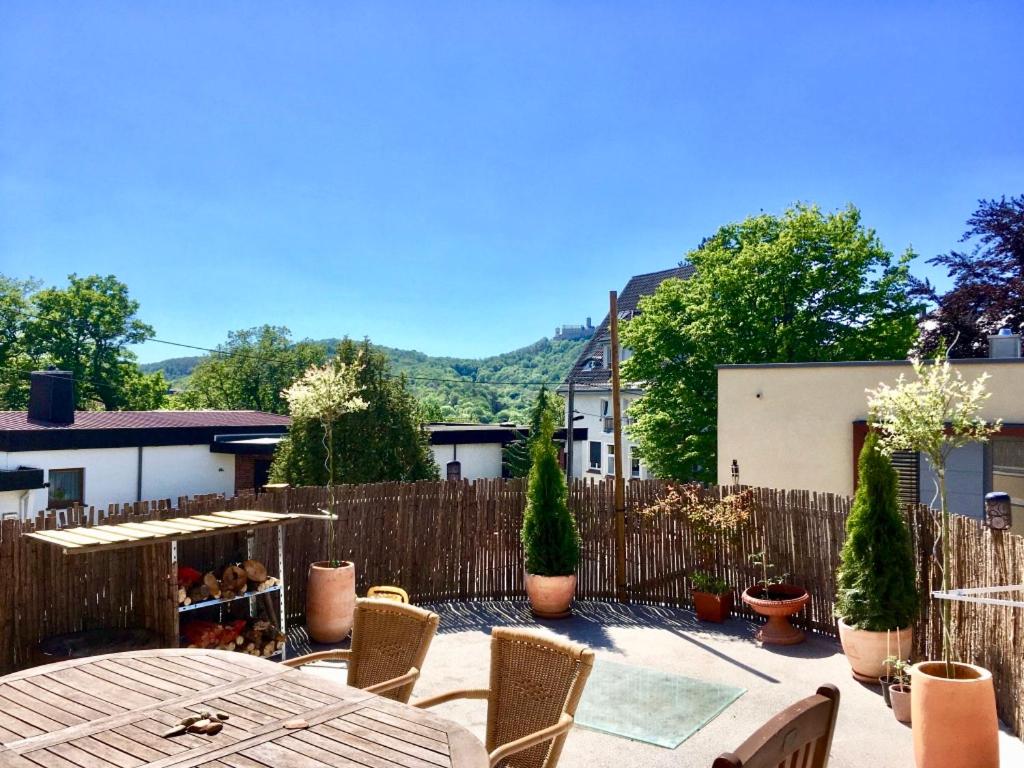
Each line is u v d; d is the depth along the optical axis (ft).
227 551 27.40
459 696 13.23
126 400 137.80
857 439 38.68
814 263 63.87
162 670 12.72
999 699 20.02
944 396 18.81
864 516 23.81
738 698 22.94
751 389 42.29
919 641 24.80
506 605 35.06
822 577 29.81
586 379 127.03
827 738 7.32
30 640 21.99
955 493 35.58
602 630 30.91
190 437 65.82
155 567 22.48
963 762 16.07
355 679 15.10
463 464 79.25
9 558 21.65
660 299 67.41
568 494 37.09
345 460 49.21
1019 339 41.73
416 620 14.89
